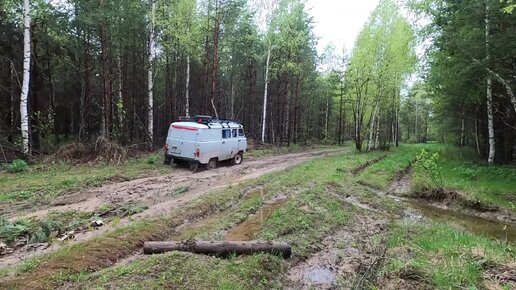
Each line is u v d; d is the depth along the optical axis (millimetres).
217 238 6949
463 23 15492
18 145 15078
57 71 25047
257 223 8047
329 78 42969
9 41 17234
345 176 14844
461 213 10672
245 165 17953
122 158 15523
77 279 4797
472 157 21953
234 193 10594
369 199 11500
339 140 42688
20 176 11719
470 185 12719
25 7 14703
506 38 13664
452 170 16422
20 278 4676
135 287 4477
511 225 9461
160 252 5977
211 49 26797
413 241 7410
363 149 32719
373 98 29812
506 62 15445
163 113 33719
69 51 20266
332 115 57375
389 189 13789
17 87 19656
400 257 6199
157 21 20438
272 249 6137
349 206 10297
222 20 24484
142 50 25797
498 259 5641
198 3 23641
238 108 42500
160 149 20250
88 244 5934
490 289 4672
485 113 21031
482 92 18000
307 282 5535
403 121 65188
